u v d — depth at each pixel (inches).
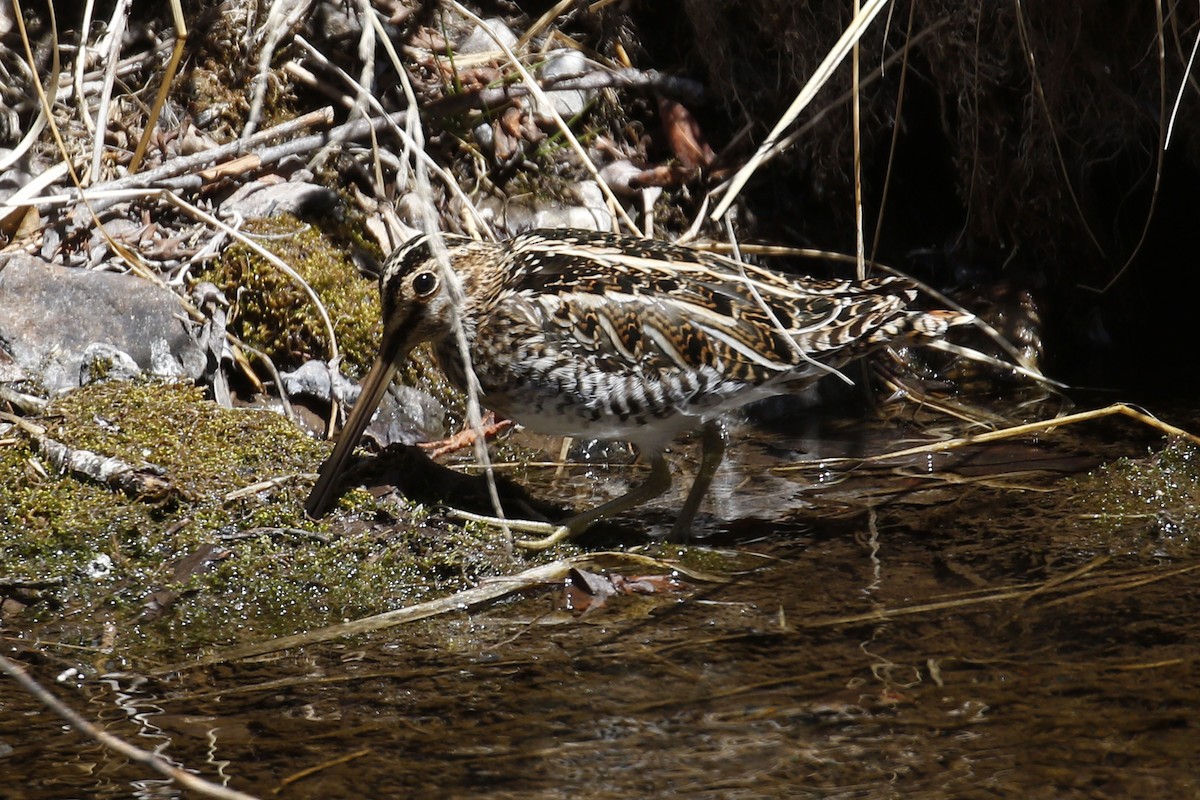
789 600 301.6
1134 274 464.4
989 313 442.0
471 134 434.6
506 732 249.1
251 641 284.2
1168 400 412.2
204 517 316.8
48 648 278.8
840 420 409.1
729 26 447.2
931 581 309.4
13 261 365.7
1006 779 234.1
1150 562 316.2
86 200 361.1
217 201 405.1
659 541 332.5
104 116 377.7
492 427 386.0
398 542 316.5
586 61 452.1
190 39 426.6
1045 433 392.8
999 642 281.6
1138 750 242.1
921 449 373.7
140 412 345.4
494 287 327.3
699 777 234.8
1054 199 441.1
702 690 264.1
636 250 338.6
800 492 359.3
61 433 333.7
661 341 319.6
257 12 428.5
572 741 246.2
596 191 436.1
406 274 322.7
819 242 451.5
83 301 365.1
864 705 258.4
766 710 257.0
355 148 422.9
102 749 241.3
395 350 331.3
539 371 321.7
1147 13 419.2
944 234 462.9
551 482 363.6
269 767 236.2
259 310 387.9
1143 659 273.4
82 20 425.7
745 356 324.8
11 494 319.0
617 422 327.3
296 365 387.9
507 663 274.8
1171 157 462.6
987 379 433.1
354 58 436.5
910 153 463.2
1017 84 433.4
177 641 283.6
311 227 402.9
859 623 290.4
